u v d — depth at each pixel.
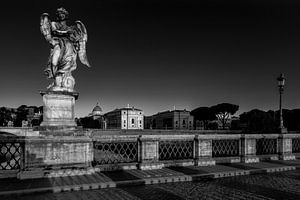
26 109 119.75
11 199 8.51
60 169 11.50
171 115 135.12
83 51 13.67
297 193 9.34
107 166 12.64
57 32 13.06
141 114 140.75
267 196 8.93
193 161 14.77
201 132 57.25
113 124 146.38
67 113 12.62
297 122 73.69
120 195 9.01
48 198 8.60
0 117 113.94
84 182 10.28
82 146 11.95
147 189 9.89
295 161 17.03
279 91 19.95
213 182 11.19
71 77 13.10
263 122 58.28
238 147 16.44
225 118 114.31
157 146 13.70
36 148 11.23
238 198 8.68
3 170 11.12
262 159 17.03
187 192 9.45
